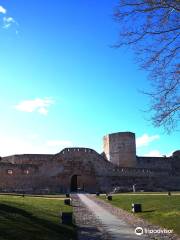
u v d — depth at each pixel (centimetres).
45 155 9150
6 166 8194
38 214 2881
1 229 2075
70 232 2400
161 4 1809
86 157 8906
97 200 5059
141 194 5716
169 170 9694
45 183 8469
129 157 9712
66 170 8712
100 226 2702
